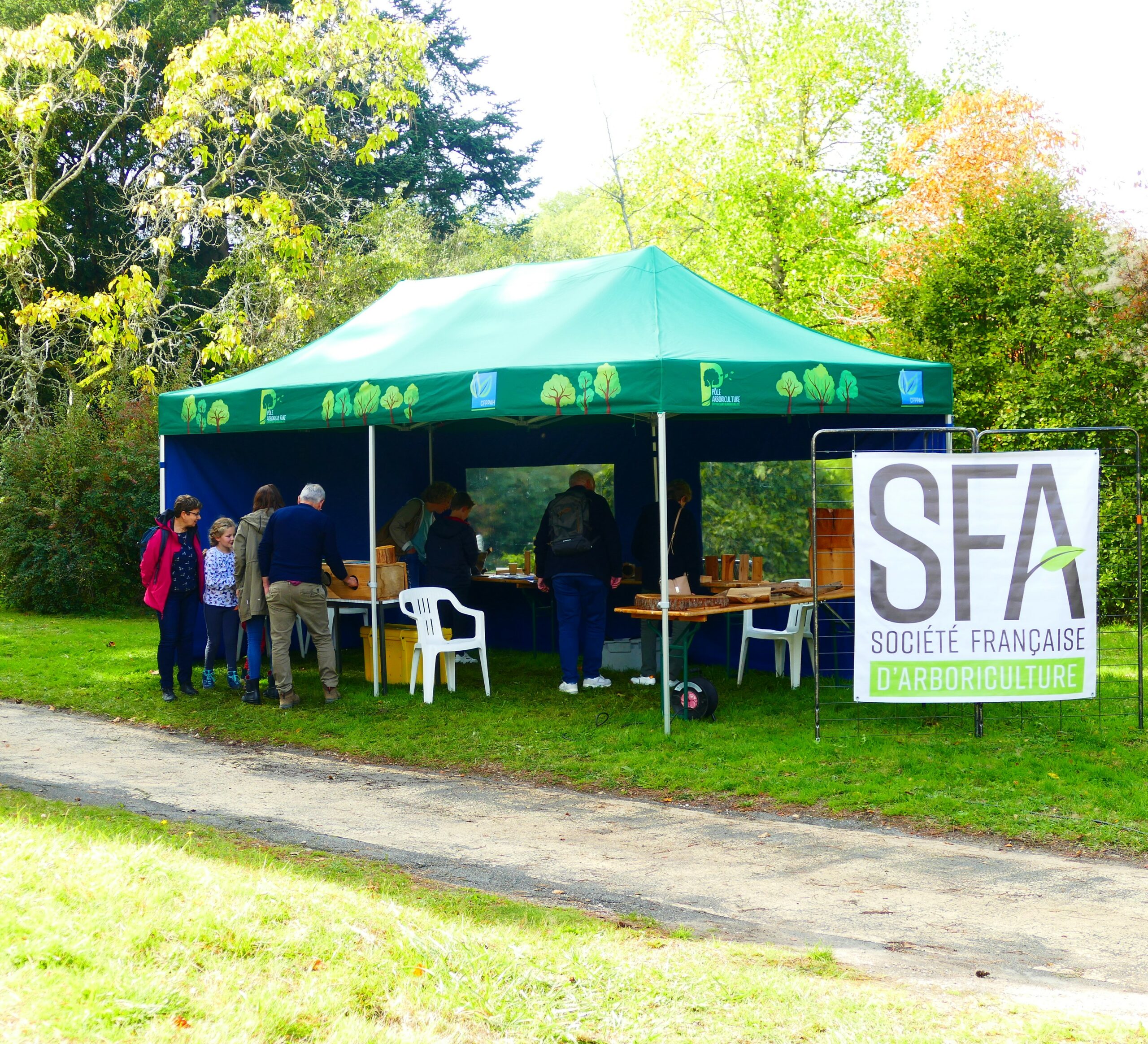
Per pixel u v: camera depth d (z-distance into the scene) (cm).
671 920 470
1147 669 1109
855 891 515
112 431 1788
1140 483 802
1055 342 1555
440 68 3888
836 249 2234
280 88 2008
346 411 944
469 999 344
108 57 2372
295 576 919
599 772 733
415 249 2936
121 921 361
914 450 1067
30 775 702
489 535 1291
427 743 812
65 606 1697
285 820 620
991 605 770
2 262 1970
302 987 334
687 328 906
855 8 2314
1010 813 630
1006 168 1953
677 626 880
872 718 846
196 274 2616
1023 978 410
